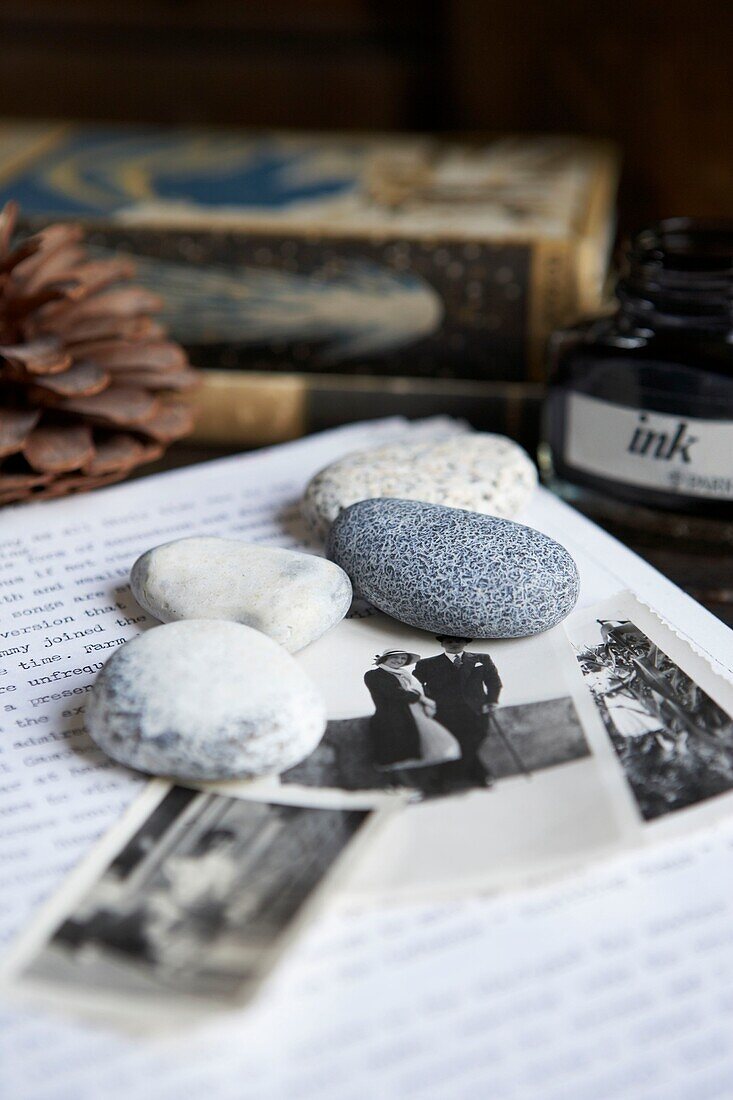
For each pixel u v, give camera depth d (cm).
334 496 39
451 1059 27
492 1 65
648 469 41
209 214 48
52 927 29
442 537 35
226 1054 27
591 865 30
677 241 42
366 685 34
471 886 30
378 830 31
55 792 32
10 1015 28
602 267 50
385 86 69
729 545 41
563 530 40
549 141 59
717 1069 27
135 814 31
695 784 31
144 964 28
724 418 39
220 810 31
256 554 36
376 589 36
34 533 41
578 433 42
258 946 28
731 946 29
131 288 47
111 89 69
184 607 35
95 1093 27
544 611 35
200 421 47
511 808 31
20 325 40
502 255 45
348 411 46
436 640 36
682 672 34
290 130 70
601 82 65
